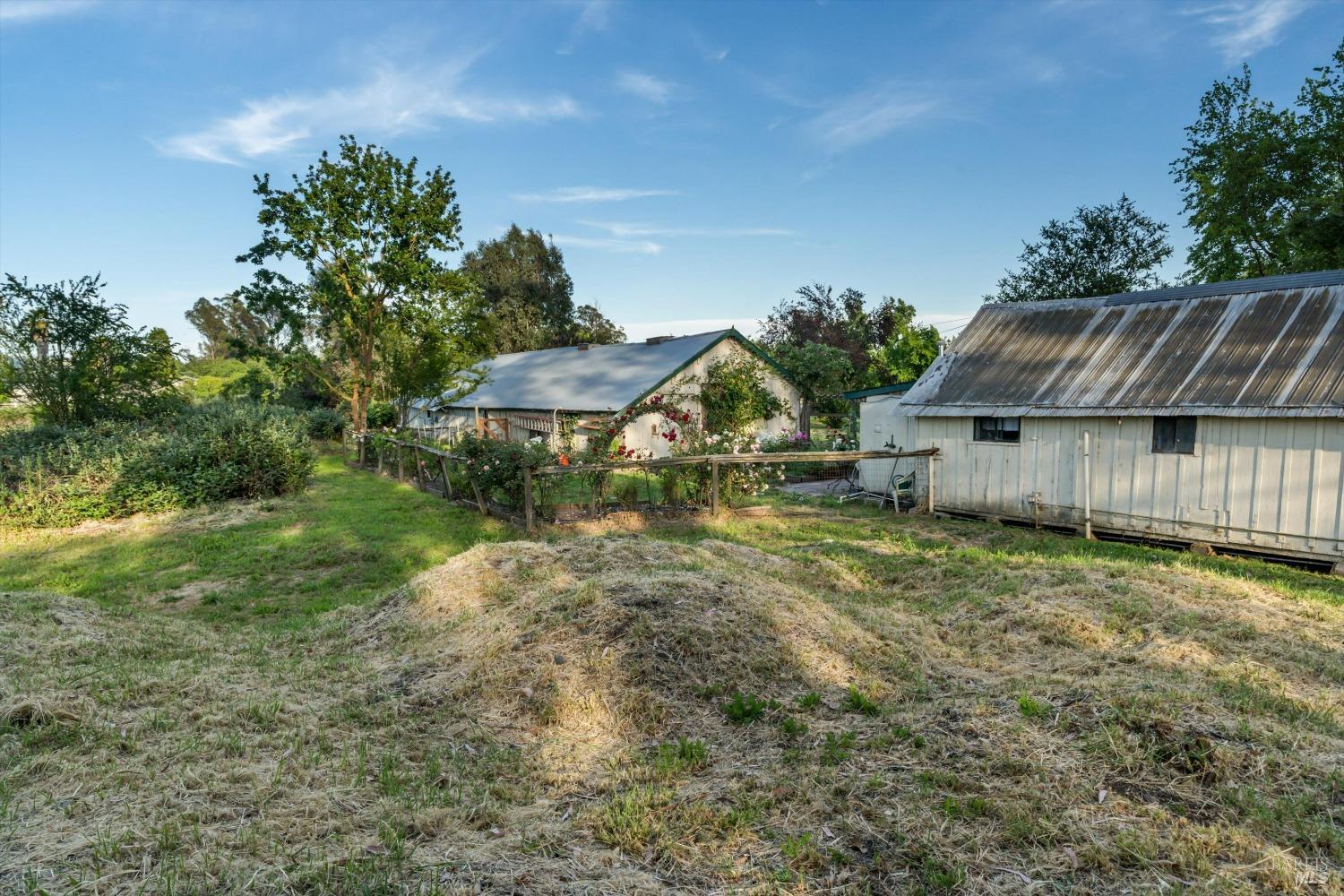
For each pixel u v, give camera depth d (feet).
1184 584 22.70
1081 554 31.24
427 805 10.84
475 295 91.71
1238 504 30.63
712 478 40.81
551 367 88.63
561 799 11.32
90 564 32.24
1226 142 84.89
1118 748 11.26
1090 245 92.73
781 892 8.66
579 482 41.01
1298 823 9.49
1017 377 39.73
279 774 11.39
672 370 67.77
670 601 17.12
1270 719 12.89
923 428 43.39
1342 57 76.59
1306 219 70.38
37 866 8.56
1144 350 36.68
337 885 8.42
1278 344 32.27
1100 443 34.94
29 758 11.75
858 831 9.89
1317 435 28.35
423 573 24.20
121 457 44.91
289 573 30.83
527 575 21.70
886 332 112.47
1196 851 9.05
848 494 49.39
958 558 27.99
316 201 83.92
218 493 47.42
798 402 78.95
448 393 93.81
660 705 13.97
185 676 16.08
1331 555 28.04
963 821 9.99
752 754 12.40
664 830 10.02
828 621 18.17
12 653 16.58
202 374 166.20
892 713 13.65
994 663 17.43
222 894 8.11
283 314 88.58
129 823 9.67
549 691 14.56
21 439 50.29
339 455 83.25
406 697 15.37
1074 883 8.66
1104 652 17.57
